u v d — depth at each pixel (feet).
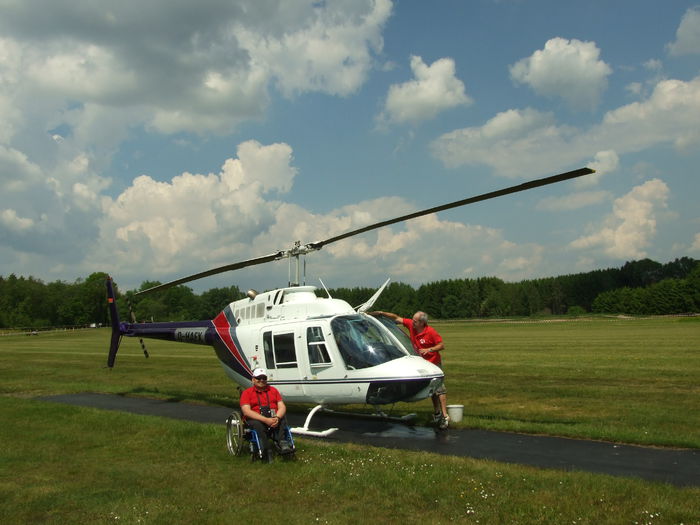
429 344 35.32
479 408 39.81
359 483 21.61
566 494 19.57
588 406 39.37
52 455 27.84
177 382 64.13
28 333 292.81
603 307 423.64
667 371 60.08
